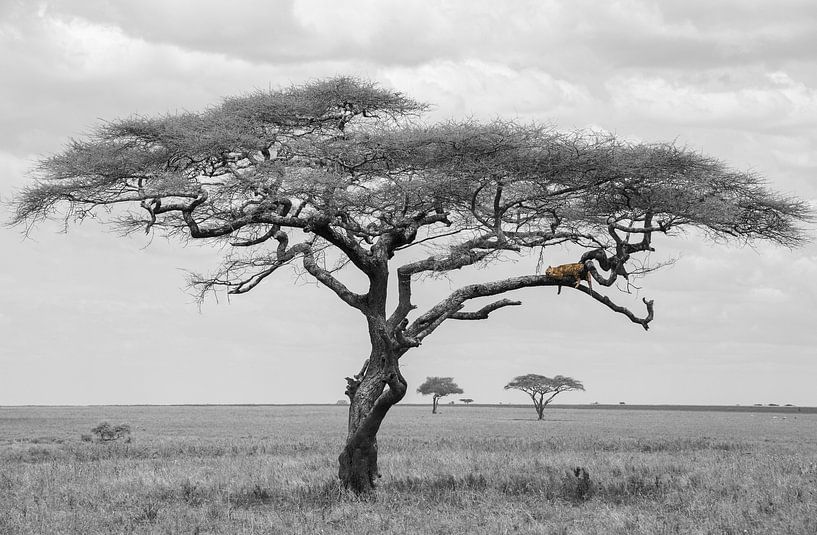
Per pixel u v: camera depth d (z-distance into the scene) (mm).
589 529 14656
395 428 68562
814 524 14383
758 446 44781
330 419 95688
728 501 17375
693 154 19641
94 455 33688
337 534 14477
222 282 22031
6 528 14898
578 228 22406
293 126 21203
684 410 174875
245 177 19234
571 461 28344
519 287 21172
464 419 98125
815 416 128250
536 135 19266
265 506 17844
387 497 18406
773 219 21938
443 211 21609
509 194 21188
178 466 26703
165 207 19922
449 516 16078
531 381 101875
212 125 20016
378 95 21328
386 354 18969
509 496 18781
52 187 19516
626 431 66938
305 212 20875
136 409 155000
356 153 19906
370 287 20812
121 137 19719
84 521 15680
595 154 19453
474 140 19094
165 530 14914
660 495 18750
